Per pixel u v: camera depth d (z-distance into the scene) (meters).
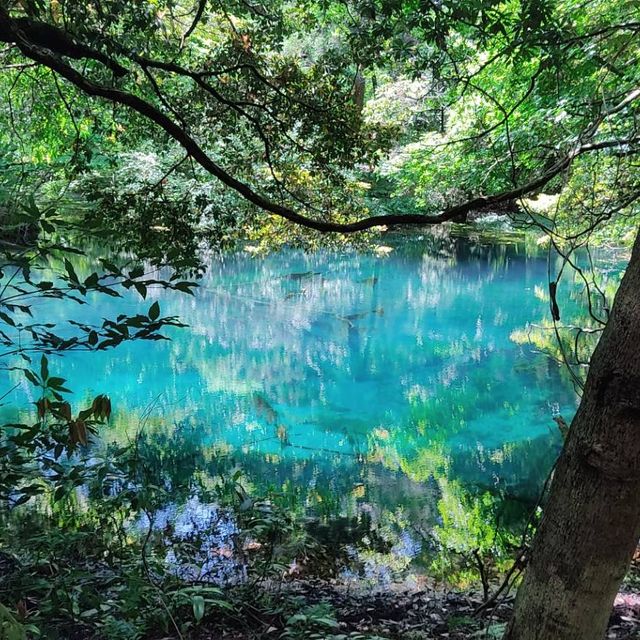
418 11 4.60
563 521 1.56
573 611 1.57
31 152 8.35
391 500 7.05
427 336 14.85
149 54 5.87
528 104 7.29
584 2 6.80
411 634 3.78
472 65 8.11
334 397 11.07
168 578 4.17
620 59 6.18
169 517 5.94
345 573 5.16
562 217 7.21
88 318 14.36
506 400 10.78
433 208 16.66
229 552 5.20
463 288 19.33
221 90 6.13
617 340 1.45
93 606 3.52
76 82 4.13
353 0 5.22
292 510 6.67
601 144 3.95
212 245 6.20
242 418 9.97
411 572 5.23
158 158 11.59
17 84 7.63
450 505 6.90
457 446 8.85
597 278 17.05
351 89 6.04
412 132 14.38
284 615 3.84
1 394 10.45
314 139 6.18
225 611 3.82
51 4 5.44
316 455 8.50
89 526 5.29
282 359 13.33
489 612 4.15
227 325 15.71
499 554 5.70
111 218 5.53
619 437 1.46
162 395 11.05
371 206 17.98
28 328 2.33
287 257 22.89
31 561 4.21
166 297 17.47
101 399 2.38
